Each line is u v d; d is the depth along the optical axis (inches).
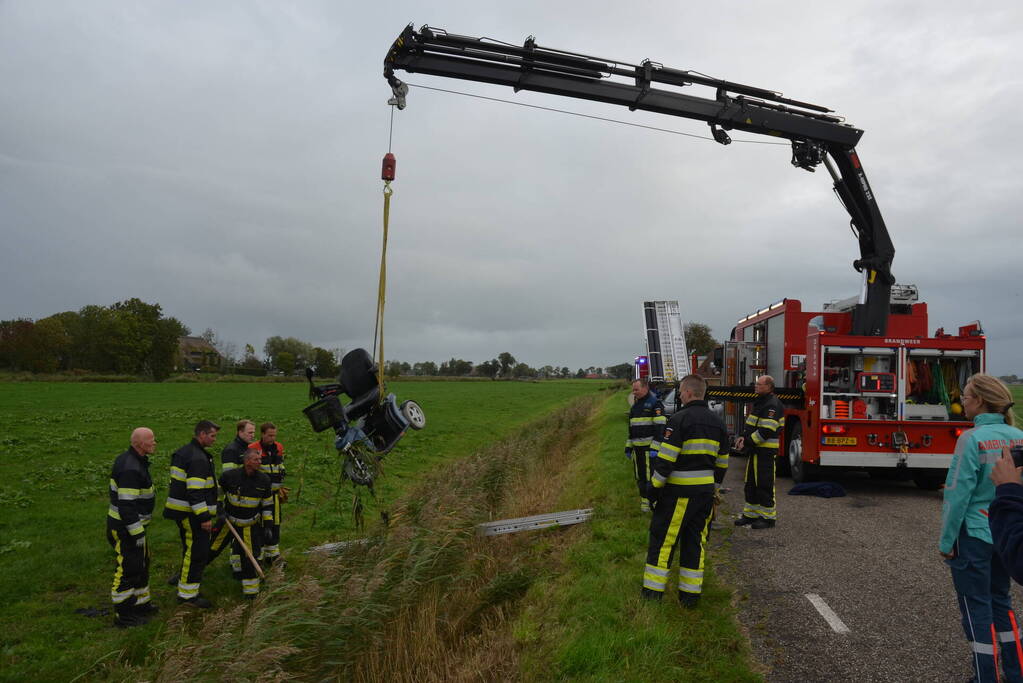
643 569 256.2
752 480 337.1
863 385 426.0
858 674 174.7
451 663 211.0
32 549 366.9
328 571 236.4
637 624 201.3
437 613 249.6
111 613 280.2
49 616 276.1
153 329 3499.0
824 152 458.6
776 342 537.6
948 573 257.0
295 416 1156.5
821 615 215.3
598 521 344.5
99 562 346.6
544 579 265.7
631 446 366.6
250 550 301.7
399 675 208.8
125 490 264.2
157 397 1621.6
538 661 187.6
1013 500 102.5
